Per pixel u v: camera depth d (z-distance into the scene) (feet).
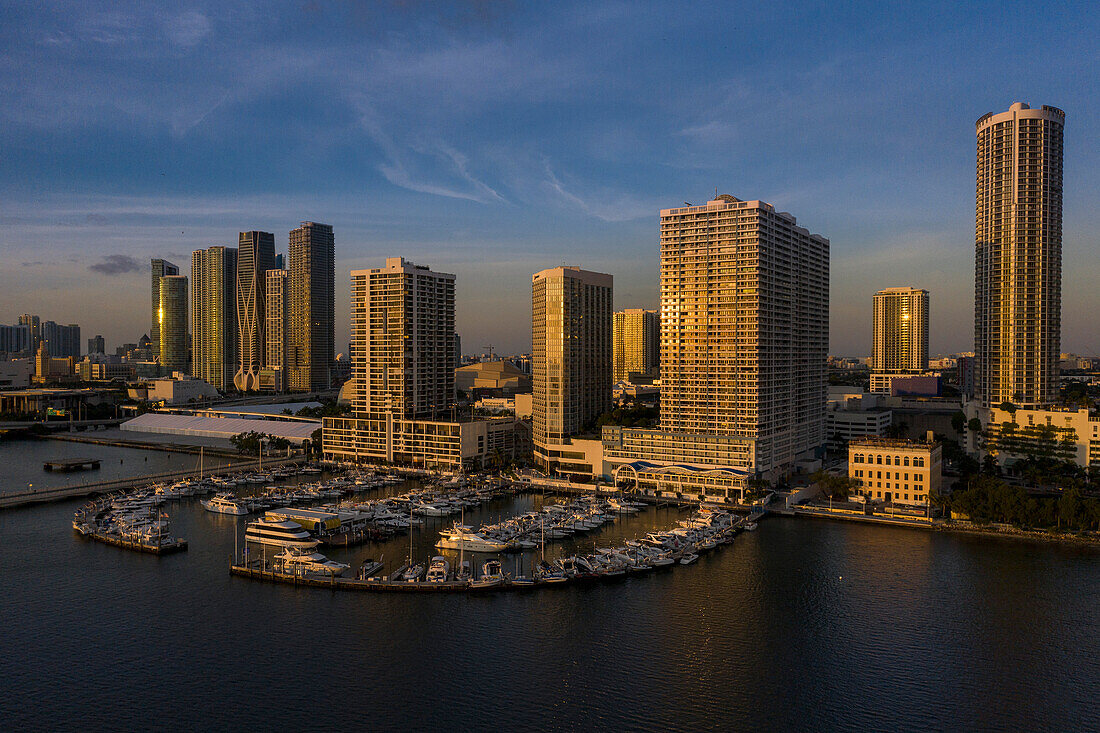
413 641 626.23
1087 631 639.35
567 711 520.01
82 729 494.18
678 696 540.11
